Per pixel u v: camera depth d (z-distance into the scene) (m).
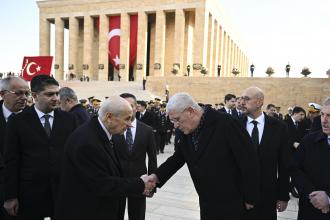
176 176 8.81
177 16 39.06
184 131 3.03
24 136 3.46
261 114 4.31
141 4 41.03
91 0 43.62
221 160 2.98
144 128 4.46
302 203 3.49
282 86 25.89
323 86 24.75
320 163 3.36
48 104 3.56
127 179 2.85
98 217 2.76
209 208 3.03
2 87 3.86
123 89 32.41
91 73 44.31
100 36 43.31
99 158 2.70
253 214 3.74
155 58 40.25
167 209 5.87
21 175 3.45
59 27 45.84
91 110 14.37
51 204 3.53
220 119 3.04
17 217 3.49
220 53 47.28
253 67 32.44
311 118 8.27
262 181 3.92
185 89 29.62
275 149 4.00
